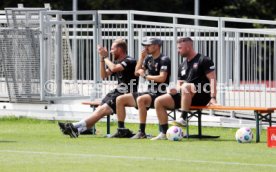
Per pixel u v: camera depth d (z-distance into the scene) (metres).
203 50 47.84
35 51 50.84
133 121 48.56
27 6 95.69
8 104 52.06
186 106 39.94
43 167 30.58
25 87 51.22
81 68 51.84
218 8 104.62
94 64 50.91
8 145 37.44
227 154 34.38
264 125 45.84
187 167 30.69
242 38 46.91
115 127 46.91
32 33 50.78
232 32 46.53
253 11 104.12
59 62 51.28
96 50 50.81
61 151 35.25
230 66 46.88
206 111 47.81
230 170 30.02
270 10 104.38
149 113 48.03
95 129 43.25
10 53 51.41
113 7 98.75
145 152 34.97
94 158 33.03
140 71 40.75
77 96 51.28
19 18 51.03
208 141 39.47
